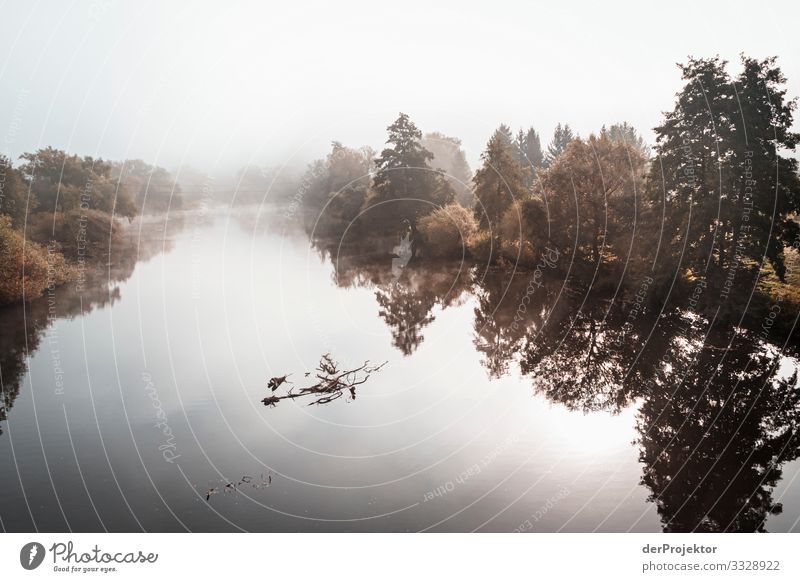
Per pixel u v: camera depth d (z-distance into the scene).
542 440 18.14
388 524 13.02
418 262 62.72
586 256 47.19
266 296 42.81
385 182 75.31
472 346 30.09
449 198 75.44
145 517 13.20
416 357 28.02
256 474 15.53
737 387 22.89
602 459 16.77
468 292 46.25
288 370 25.34
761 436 18.39
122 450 16.95
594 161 46.66
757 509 13.89
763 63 31.30
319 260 64.75
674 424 19.48
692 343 29.23
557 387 23.50
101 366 25.47
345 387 23.38
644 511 13.81
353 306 40.25
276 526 12.81
